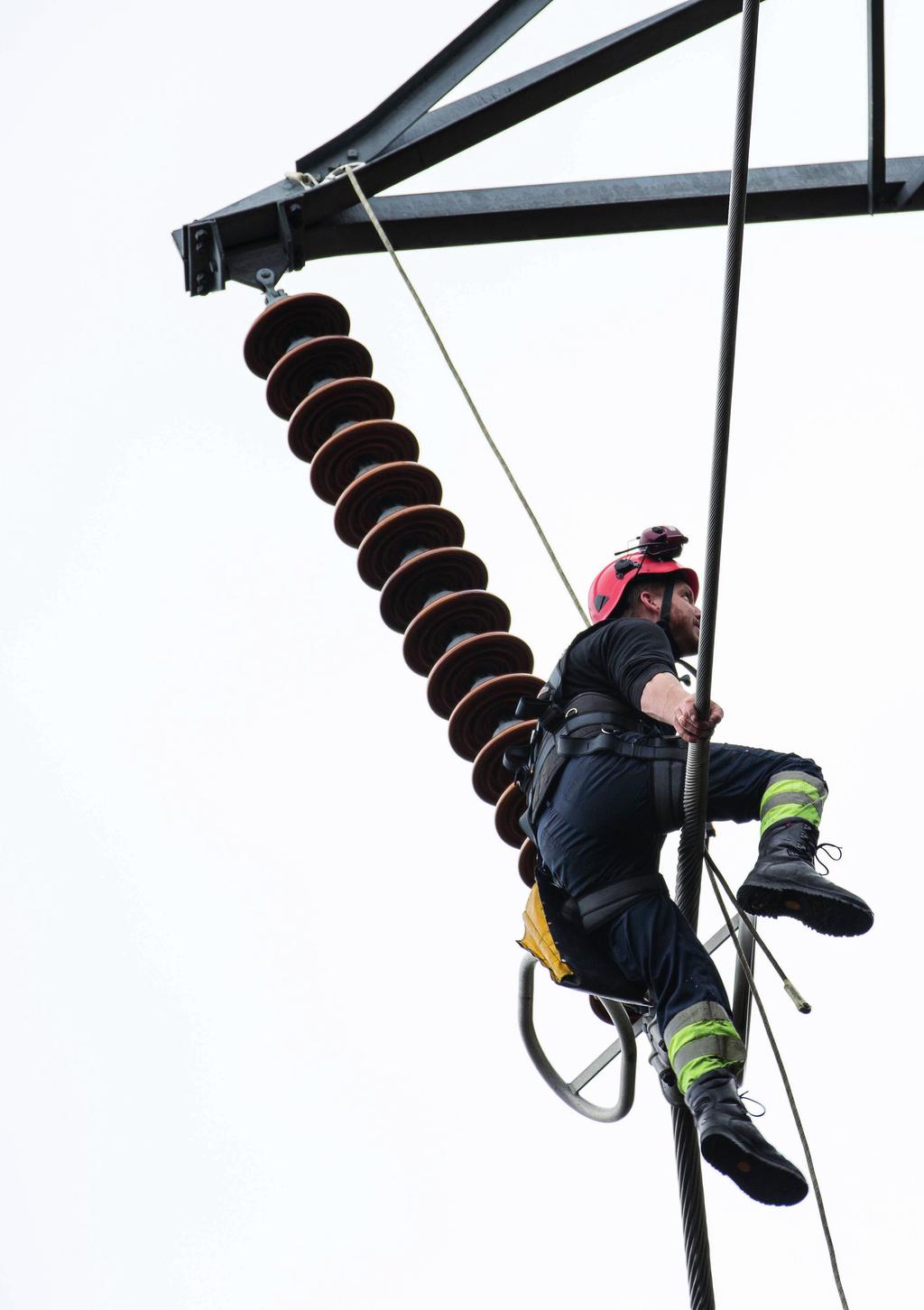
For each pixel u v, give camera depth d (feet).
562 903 48.85
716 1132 42.91
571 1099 54.34
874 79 66.59
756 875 44.96
